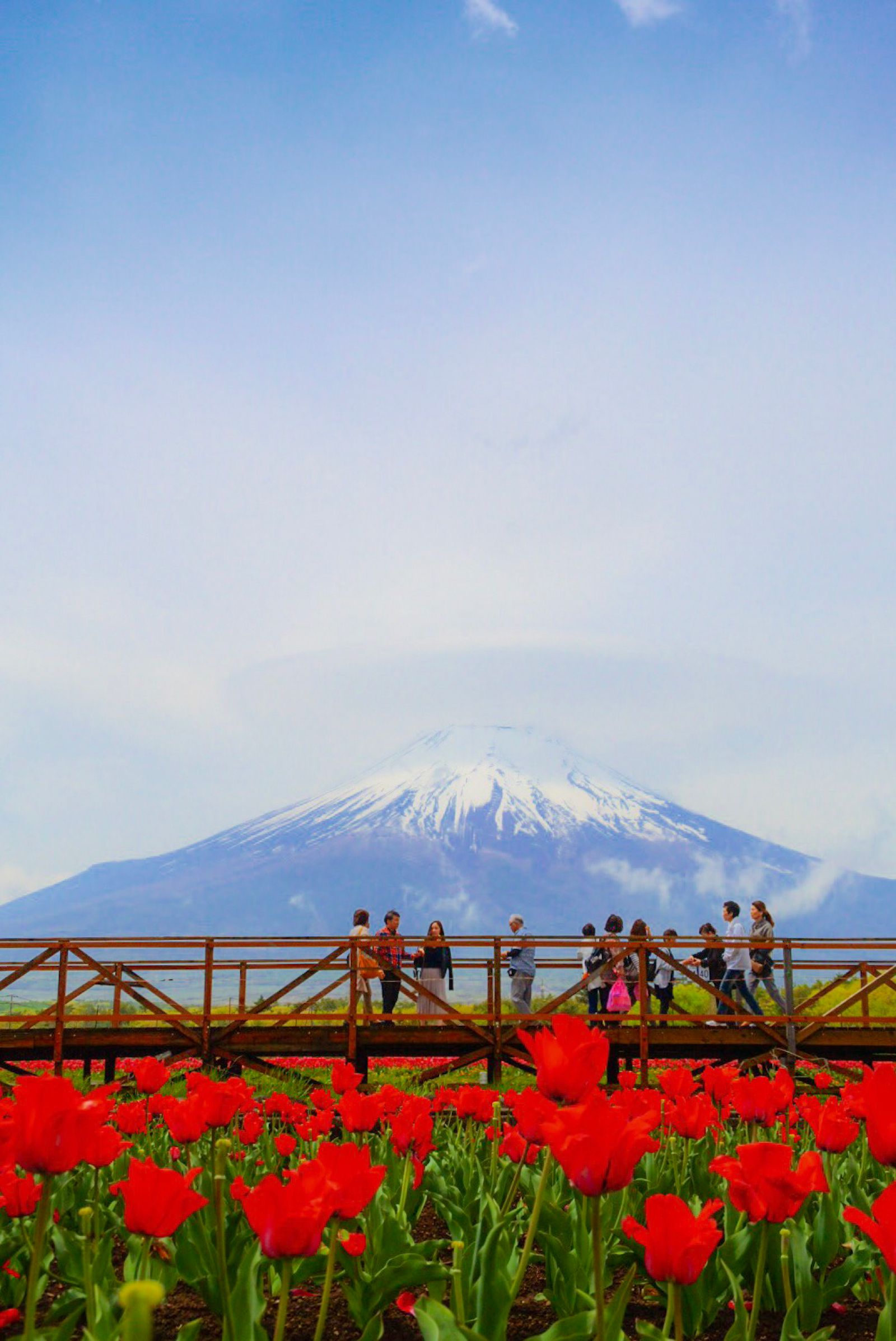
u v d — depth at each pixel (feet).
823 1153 15.05
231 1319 9.11
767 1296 12.91
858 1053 45.21
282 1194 7.30
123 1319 4.69
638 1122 7.64
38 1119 7.52
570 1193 15.11
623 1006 48.67
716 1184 15.57
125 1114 17.08
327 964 42.63
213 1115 12.74
